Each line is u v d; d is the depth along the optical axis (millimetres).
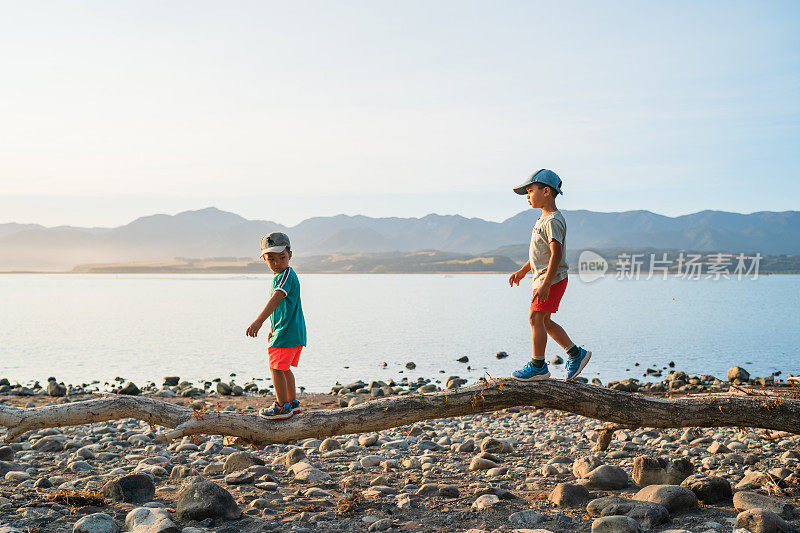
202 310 63312
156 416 6406
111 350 30125
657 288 136500
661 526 4734
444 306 70125
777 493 5719
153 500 5758
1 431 10453
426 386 17469
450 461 8289
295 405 6273
